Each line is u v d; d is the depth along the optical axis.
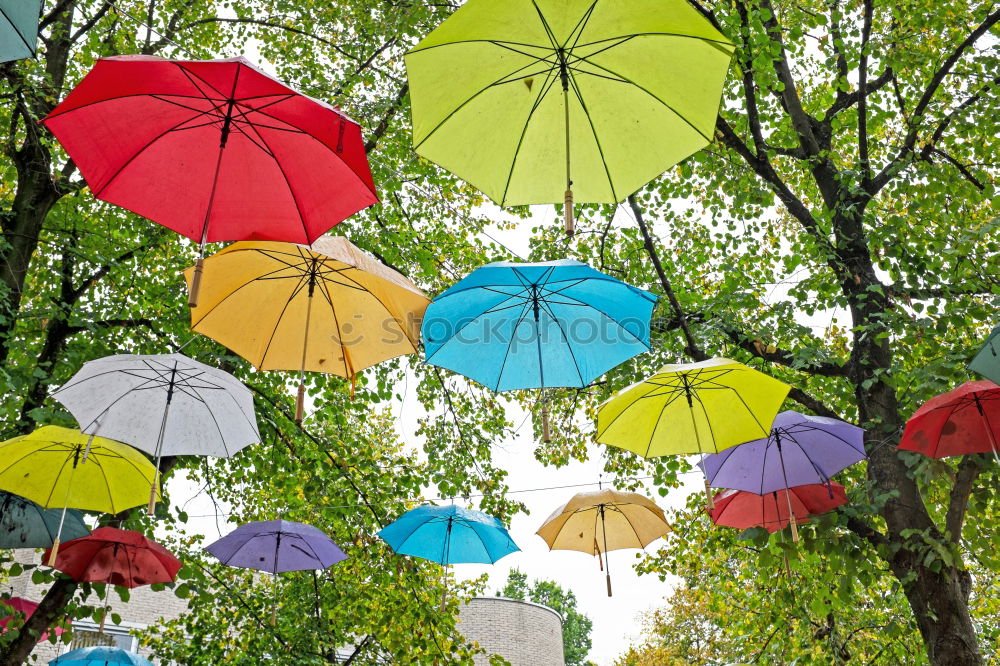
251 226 4.25
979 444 6.05
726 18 9.25
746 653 13.15
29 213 9.13
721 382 5.74
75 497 6.35
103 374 5.85
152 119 3.92
